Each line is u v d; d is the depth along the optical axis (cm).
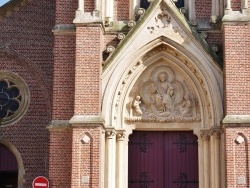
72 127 2527
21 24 2936
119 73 2636
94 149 2497
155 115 2714
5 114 2886
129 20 2744
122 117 2669
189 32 2642
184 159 2741
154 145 2755
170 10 2664
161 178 2728
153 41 2650
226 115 2516
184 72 2697
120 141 2652
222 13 2700
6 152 2884
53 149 2569
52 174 2553
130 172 2731
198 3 2744
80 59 2575
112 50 2672
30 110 2872
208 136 2631
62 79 2622
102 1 2714
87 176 2481
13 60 2917
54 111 2598
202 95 2666
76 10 2619
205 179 2611
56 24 2669
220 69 2611
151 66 2728
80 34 2591
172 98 2723
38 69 2889
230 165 2472
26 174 2820
